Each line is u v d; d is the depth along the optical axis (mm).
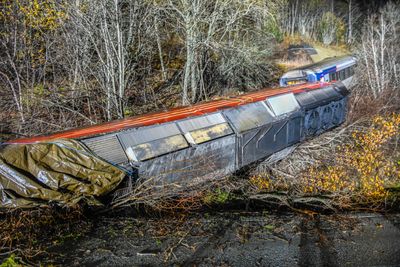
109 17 11445
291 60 25438
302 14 35875
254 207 7941
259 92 11164
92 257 5270
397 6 32750
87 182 6371
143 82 15227
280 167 9977
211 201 7969
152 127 7543
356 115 12750
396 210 7941
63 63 12477
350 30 35344
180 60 18438
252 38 17250
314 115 10625
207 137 7922
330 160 10562
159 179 7117
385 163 10703
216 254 5445
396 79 15828
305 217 6969
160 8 13094
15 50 11586
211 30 14188
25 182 6098
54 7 11680
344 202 8383
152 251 5469
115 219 6504
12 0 12219
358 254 5559
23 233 5734
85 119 11695
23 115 10914
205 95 14867
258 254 5477
